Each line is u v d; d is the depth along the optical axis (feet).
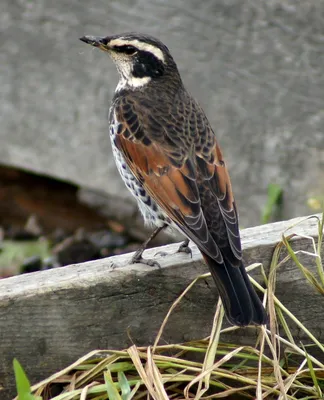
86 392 25.18
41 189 56.08
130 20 47.52
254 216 46.29
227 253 27.81
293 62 44.24
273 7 44.06
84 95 50.29
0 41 51.88
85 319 26.66
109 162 50.47
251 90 45.37
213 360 26.40
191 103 33.47
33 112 51.98
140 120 32.60
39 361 26.40
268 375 27.53
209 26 45.62
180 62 46.55
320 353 29.04
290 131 44.88
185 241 29.48
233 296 26.48
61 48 50.26
